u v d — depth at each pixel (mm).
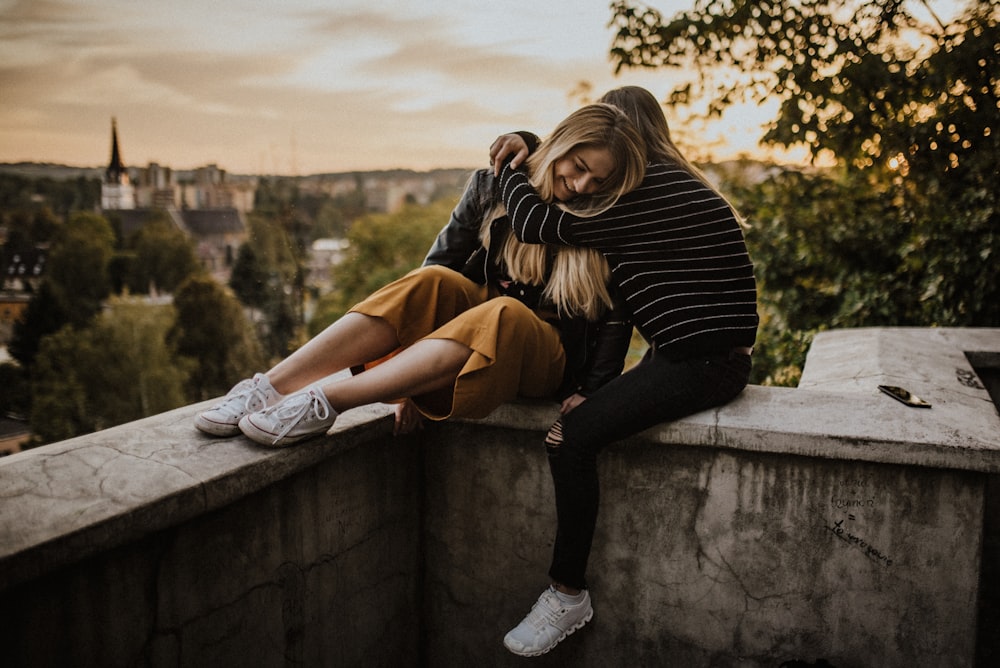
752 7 4676
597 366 2000
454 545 2336
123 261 54594
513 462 2207
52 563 1243
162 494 1437
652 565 2109
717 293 1857
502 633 2326
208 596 1624
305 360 1892
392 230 54875
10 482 1437
